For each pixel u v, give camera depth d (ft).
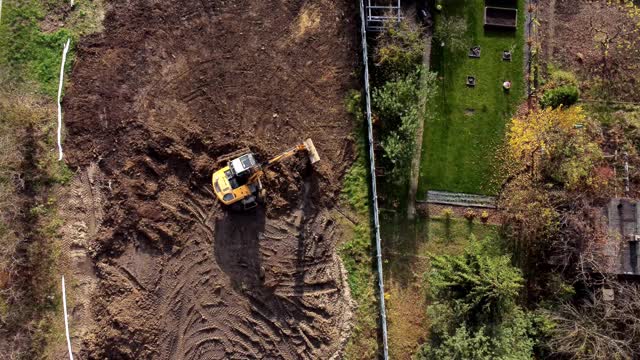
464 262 71.97
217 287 75.97
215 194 75.82
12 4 76.54
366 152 78.59
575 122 79.41
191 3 77.97
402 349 77.00
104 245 74.54
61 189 75.31
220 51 77.87
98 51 76.84
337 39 79.00
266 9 78.69
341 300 77.36
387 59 75.31
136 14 77.36
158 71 77.05
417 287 78.28
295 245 77.30
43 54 76.28
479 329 69.97
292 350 76.33
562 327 73.67
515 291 69.62
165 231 75.36
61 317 73.56
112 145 75.82
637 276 75.66
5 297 72.84
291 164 77.05
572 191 78.54
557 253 77.30
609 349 71.97
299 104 78.38
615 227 76.23
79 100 76.07
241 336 76.18
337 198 78.54
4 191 73.46
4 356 72.13
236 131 77.20
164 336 75.00
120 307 73.92
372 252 77.92
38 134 75.10
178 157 76.13
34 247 73.87
